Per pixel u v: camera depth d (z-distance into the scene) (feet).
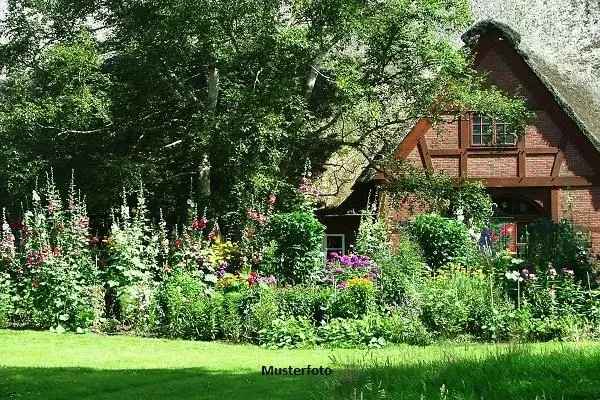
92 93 72.95
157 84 75.46
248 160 70.44
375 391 21.90
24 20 81.66
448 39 76.54
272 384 27.37
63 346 40.06
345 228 83.87
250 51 73.15
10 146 76.07
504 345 36.19
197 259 51.11
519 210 84.53
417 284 45.21
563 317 42.52
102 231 78.23
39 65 76.84
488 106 74.23
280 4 73.00
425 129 82.74
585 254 47.85
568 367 23.02
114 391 27.61
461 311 42.52
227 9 68.59
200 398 25.38
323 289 46.88
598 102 92.58
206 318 44.19
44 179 76.79
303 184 68.33
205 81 85.20
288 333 41.29
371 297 43.57
